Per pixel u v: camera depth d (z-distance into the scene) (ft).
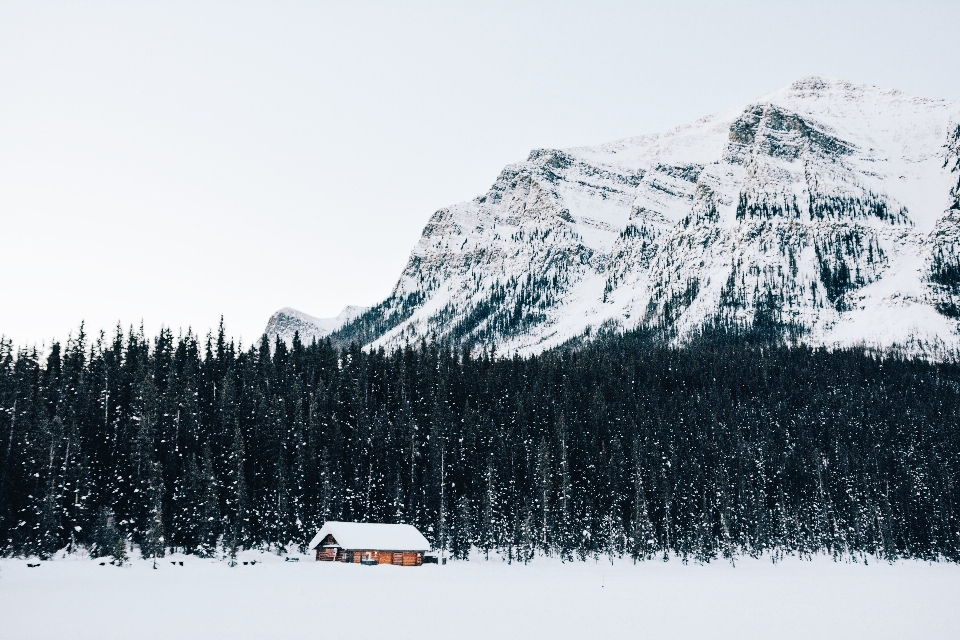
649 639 246.06
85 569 363.56
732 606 311.47
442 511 507.71
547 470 513.45
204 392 543.80
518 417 586.45
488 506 495.82
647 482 539.70
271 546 452.35
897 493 591.78
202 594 301.22
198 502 422.00
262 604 282.15
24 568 357.61
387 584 351.67
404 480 517.55
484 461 537.24
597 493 526.16
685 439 611.47
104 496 429.79
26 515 389.39
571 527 500.33
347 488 492.13
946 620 285.84
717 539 534.78
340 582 353.10
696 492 547.08
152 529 399.85
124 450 442.09
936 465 630.33
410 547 436.76
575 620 271.90
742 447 622.95
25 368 463.42
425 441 558.56
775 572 465.47
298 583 343.46
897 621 282.97
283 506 457.68
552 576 414.82
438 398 579.48
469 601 306.96
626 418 626.23
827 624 275.80
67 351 529.04
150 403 458.91
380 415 555.28
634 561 490.90
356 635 237.45
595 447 567.18
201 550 414.82
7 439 415.64
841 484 603.26
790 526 572.51
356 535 436.76
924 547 562.25
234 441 455.22
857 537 568.82
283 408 520.01
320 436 507.30
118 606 269.03
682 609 301.02
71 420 447.83
